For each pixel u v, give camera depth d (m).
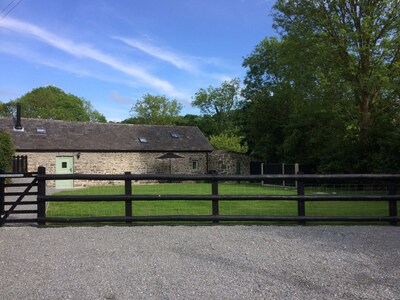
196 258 5.18
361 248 5.72
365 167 20.23
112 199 7.65
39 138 27.36
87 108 63.84
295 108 25.12
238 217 7.67
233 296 3.79
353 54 19.30
